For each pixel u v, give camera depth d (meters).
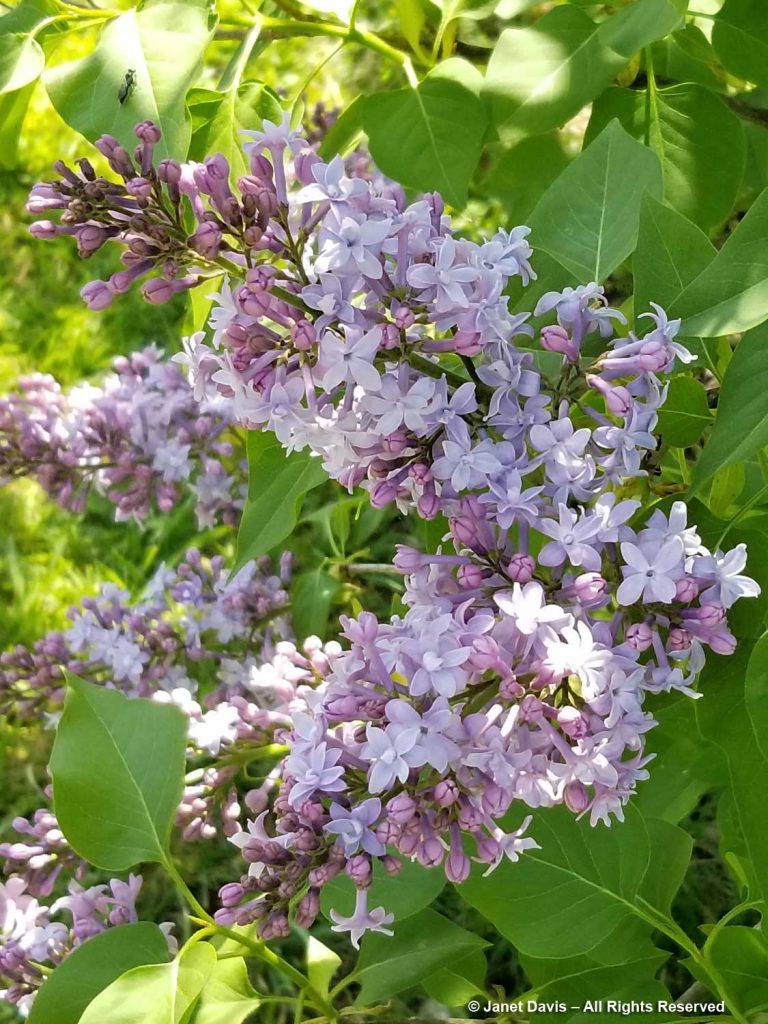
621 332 0.26
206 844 0.55
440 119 0.31
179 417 0.43
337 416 0.21
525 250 0.23
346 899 0.29
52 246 0.75
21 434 0.41
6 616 0.65
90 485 0.43
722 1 0.35
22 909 0.34
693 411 0.25
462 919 0.50
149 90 0.26
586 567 0.21
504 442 0.22
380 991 0.29
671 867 0.27
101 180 0.21
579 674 0.20
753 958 0.28
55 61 0.67
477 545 0.21
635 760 0.21
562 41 0.30
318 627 0.42
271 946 0.52
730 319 0.21
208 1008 0.27
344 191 0.21
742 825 0.22
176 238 0.21
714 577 0.21
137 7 0.26
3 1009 0.49
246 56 0.30
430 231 0.22
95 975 0.24
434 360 0.23
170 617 0.44
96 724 0.25
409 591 0.23
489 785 0.20
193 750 0.35
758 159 0.42
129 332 0.72
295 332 0.20
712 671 0.23
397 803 0.19
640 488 0.27
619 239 0.26
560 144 0.38
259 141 0.21
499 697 0.20
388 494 0.22
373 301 0.22
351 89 0.61
